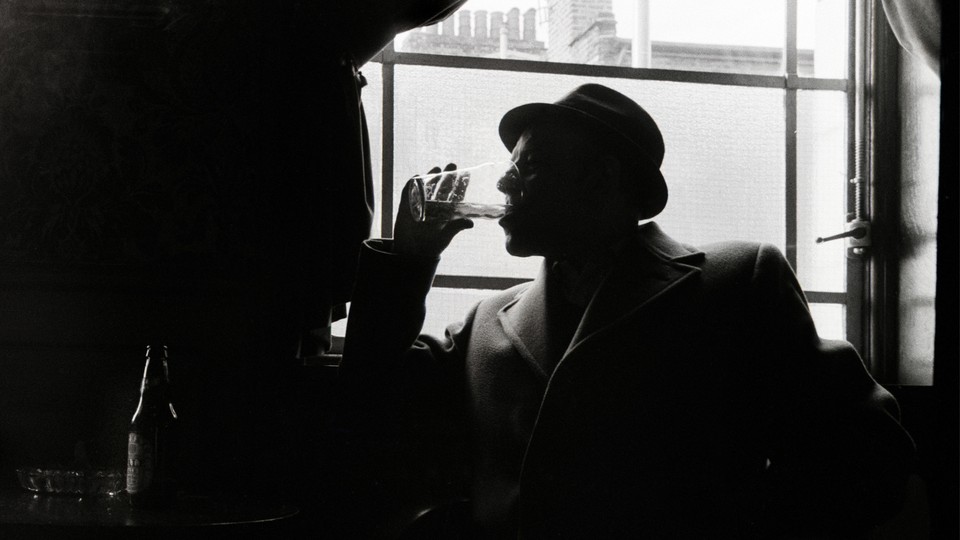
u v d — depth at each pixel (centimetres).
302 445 180
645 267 160
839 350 155
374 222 217
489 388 164
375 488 176
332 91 176
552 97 224
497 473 158
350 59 180
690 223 226
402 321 158
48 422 174
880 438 145
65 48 175
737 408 153
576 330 159
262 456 178
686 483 149
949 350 130
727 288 157
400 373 161
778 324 155
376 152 217
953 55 132
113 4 176
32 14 175
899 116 224
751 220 227
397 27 183
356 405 161
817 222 229
